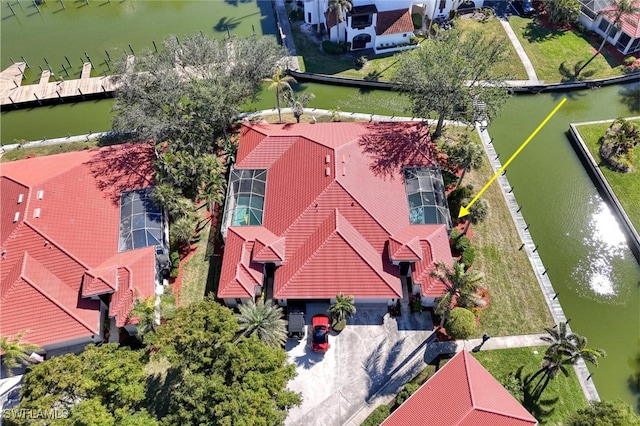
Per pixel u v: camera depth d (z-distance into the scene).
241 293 42.03
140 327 38.06
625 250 49.62
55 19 83.12
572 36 73.62
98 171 50.16
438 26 74.50
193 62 57.66
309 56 71.44
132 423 31.02
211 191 49.28
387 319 43.38
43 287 41.28
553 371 36.28
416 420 33.12
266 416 31.56
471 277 36.50
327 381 40.00
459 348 41.66
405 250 43.28
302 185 48.44
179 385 36.28
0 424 37.50
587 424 32.66
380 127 55.16
